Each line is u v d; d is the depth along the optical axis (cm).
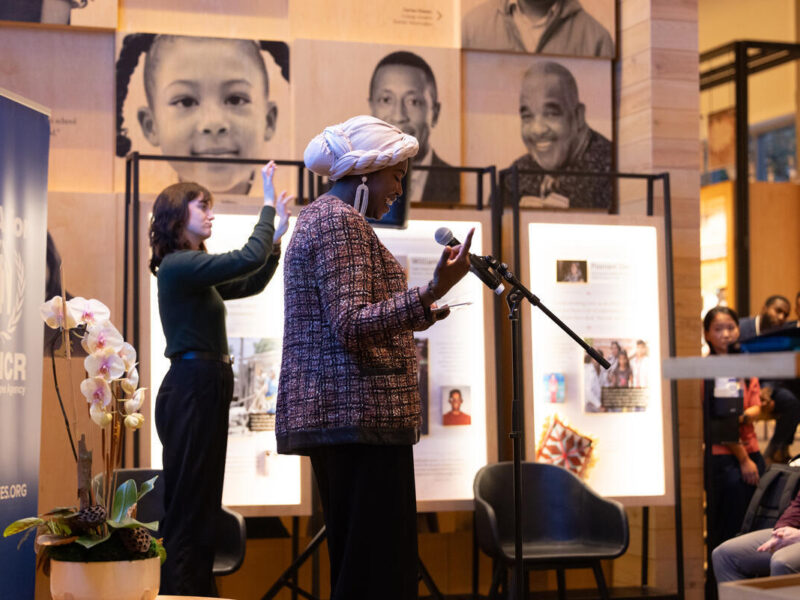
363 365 229
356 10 528
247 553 505
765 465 539
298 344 236
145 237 446
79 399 462
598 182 551
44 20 481
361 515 229
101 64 495
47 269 475
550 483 450
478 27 532
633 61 548
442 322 479
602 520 433
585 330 495
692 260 536
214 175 502
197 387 344
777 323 669
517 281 306
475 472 477
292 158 510
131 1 501
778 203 786
